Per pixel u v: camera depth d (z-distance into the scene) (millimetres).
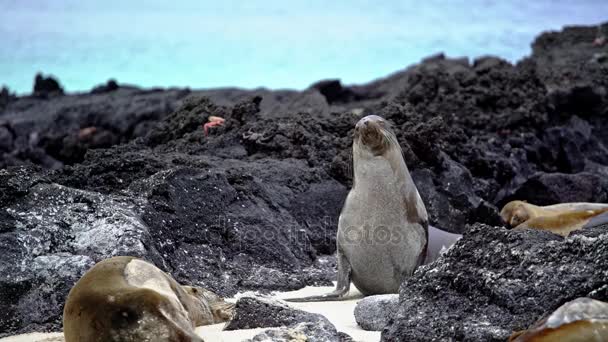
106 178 13812
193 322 9016
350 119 17766
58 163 29344
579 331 6848
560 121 23641
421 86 21984
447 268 8867
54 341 9141
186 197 13156
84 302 7699
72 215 11695
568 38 32594
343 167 15891
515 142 20922
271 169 15648
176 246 12562
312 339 8391
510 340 7332
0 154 29656
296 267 13367
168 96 31359
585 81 24703
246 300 9289
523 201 17391
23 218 11516
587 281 8000
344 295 11953
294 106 26094
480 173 19109
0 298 10234
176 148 17234
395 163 11664
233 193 13852
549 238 8953
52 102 33750
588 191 18625
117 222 11508
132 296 7629
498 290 8352
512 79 22328
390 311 9406
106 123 29812
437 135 16719
